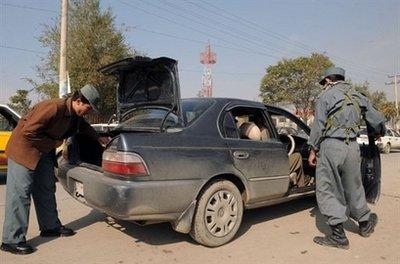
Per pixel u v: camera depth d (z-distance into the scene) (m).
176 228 4.28
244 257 4.26
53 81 23.41
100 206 4.11
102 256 4.24
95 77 22.11
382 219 5.79
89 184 4.24
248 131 5.08
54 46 22.92
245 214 5.92
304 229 5.25
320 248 4.56
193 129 4.42
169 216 4.12
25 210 4.29
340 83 4.70
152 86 4.82
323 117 4.57
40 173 4.74
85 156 5.10
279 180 5.09
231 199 4.59
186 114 4.64
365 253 4.42
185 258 4.20
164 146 4.10
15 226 4.25
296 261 4.17
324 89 4.77
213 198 4.46
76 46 22.61
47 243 4.62
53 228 4.83
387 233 5.12
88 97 4.34
